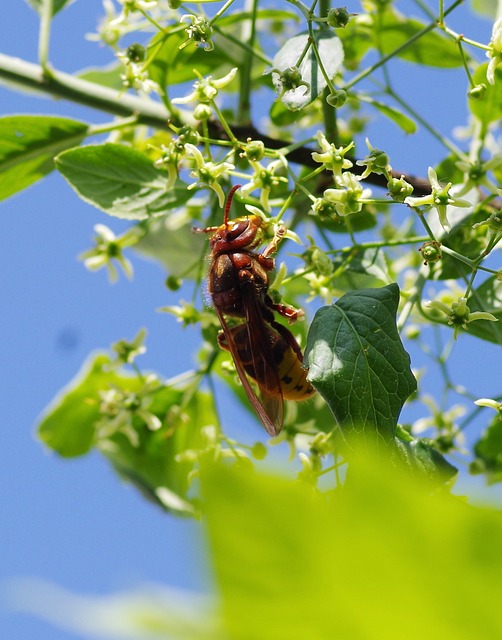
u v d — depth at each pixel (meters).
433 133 0.39
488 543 0.08
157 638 0.08
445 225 0.35
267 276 0.38
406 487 0.08
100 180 0.38
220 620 0.08
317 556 0.08
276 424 0.36
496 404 0.36
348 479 0.09
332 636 0.08
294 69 0.35
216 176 0.37
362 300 0.34
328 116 0.38
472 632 0.08
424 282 0.38
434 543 0.08
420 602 0.08
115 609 0.08
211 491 0.08
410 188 0.35
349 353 0.33
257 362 0.37
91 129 0.39
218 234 0.38
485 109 0.38
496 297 0.38
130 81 0.38
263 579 0.08
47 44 0.39
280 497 0.08
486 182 0.37
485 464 0.39
